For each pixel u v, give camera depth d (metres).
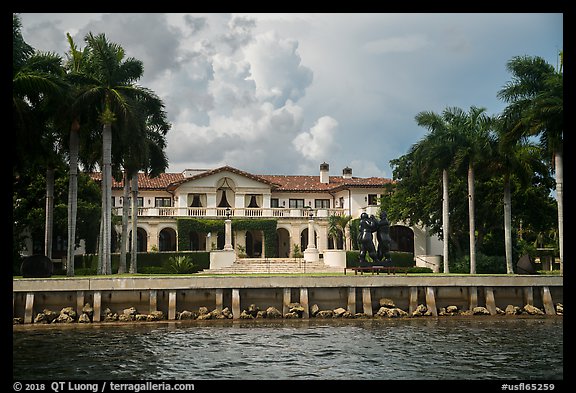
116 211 69.75
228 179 75.88
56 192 55.41
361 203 76.75
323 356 26.61
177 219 70.44
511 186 54.72
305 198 82.19
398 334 32.69
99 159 49.56
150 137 51.91
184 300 38.28
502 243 57.94
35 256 40.66
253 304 38.72
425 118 52.62
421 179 55.25
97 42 46.12
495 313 40.31
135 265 51.44
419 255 66.38
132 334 32.53
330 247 77.94
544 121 41.62
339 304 39.47
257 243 77.50
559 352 27.50
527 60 45.34
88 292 37.22
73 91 41.75
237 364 24.92
